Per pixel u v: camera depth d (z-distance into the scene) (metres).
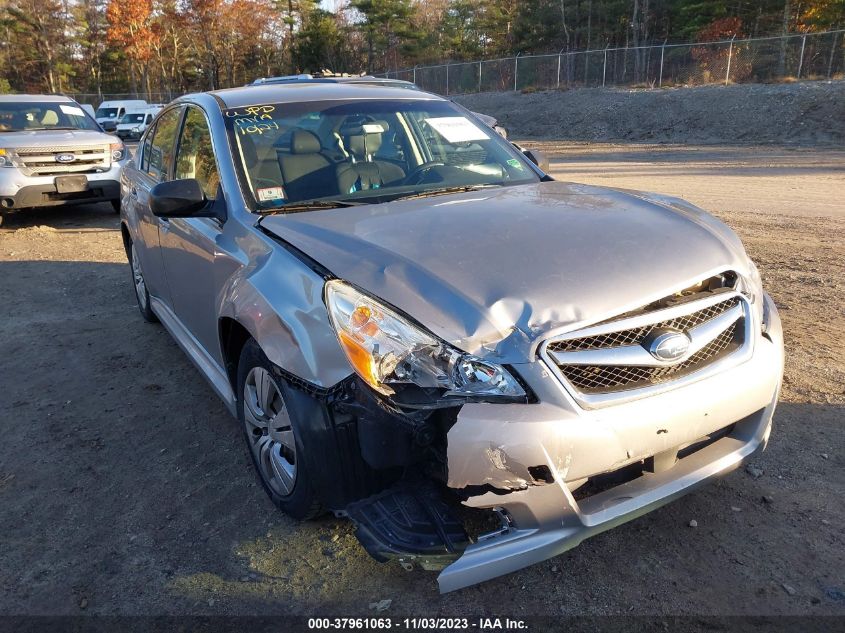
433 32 68.69
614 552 2.79
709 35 43.91
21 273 7.77
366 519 2.42
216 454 3.71
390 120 3.96
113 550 2.96
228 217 3.33
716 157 18.19
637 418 2.30
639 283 2.41
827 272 6.59
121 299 6.67
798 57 27.62
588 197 3.24
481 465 2.18
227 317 3.06
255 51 76.94
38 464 3.69
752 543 2.81
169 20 73.81
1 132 10.62
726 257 2.67
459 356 2.22
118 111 37.47
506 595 2.59
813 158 16.88
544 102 32.19
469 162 3.93
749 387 2.57
